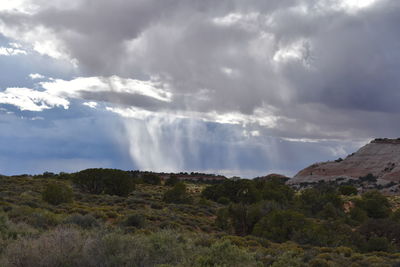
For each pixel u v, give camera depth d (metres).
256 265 10.29
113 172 51.06
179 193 49.38
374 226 29.17
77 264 8.55
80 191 49.91
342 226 29.83
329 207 46.72
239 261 9.84
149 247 9.39
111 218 27.50
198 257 9.59
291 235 27.36
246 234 31.48
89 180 49.47
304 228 27.16
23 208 21.14
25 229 13.81
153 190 68.56
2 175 60.41
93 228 16.22
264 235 28.06
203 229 30.03
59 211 27.97
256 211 32.09
